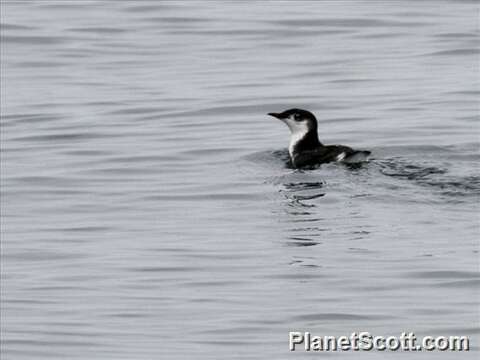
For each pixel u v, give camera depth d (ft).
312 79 92.99
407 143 78.89
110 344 52.80
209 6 112.37
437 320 54.13
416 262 60.39
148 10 111.14
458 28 102.94
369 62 96.17
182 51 100.94
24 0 115.65
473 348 51.65
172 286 59.16
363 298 56.65
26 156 79.92
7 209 71.05
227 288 58.65
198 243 64.64
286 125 84.07
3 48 102.63
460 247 61.93
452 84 90.12
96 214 69.72
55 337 53.62
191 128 84.07
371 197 68.90
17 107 89.30
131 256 63.26
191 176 75.10
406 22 105.50
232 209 69.46
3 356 51.80
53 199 72.38
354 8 109.91
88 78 95.30
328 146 76.38
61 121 86.07
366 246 62.75
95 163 78.02
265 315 55.21
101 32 105.81
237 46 101.60
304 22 106.42
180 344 52.42
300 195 70.49
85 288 59.31
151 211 69.87
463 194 68.59
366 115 84.89
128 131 83.87
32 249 64.85
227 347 52.19
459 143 78.07
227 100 89.15
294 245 63.52
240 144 80.53
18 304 57.62
